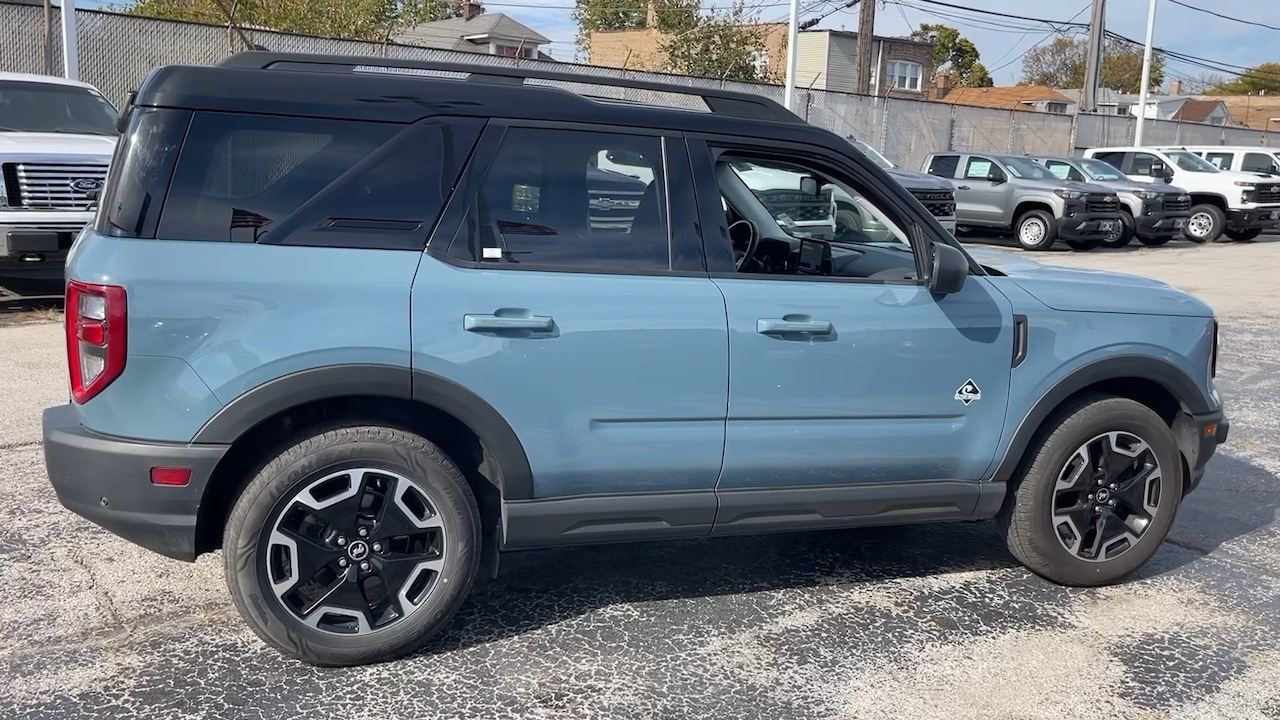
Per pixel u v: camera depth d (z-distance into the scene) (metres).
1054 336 4.18
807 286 3.87
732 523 3.88
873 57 44.22
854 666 3.70
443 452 3.54
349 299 3.33
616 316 3.58
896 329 3.92
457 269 3.46
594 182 3.67
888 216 4.05
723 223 3.82
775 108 4.04
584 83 3.90
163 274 3.21
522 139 3.59
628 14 49.47
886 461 4.02
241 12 18.78
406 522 3.50
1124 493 4.38
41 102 10.09
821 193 4.36
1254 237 23.83
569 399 3.57
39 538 4.59
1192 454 4.55
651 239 3.72
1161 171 22.97
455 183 3.50
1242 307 12.59
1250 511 5.54
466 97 3.55
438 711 3.31
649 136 3.74
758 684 3.55
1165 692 3.58
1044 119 29.08
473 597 4.17
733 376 3.73
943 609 4.20
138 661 3.58
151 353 3.21
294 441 3.40
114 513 3.30
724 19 30.67
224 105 3.32
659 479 3.75
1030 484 4.27
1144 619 4.16
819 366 3.83
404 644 3.57
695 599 4.22
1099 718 3.40
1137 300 4.36
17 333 8.68
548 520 3.65
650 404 3.66
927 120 25.84
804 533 5.01
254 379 3.26
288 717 3.25
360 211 3.41
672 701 3.42
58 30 14.29
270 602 3.41
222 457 3.27
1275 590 4.49
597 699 3.42
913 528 5.13
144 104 3.32
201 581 4.23
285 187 3.36
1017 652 3.84
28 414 6.37
